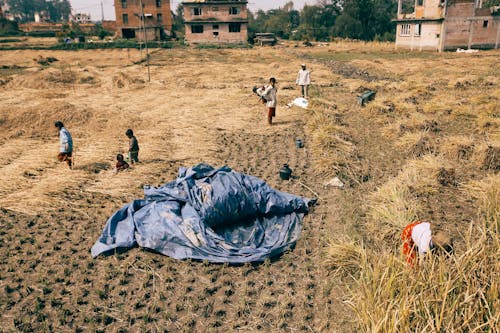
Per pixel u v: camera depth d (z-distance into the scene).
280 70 28.80
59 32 66.88
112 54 45.50
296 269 6.13
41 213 7.89
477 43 43.16
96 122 14.65
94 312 5.23
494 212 7.00
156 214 6.97
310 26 78.31
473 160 10.20
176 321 5.09
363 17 72.88
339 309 5.26
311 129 13.38
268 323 5.06
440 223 7.10
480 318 4.29
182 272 6.05
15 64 35.34
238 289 5.70
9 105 17.62
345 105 17.19
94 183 9.34
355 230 6.98
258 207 7.44
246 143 12.48
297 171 10.10
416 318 4.36
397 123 13.11
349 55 41.88
